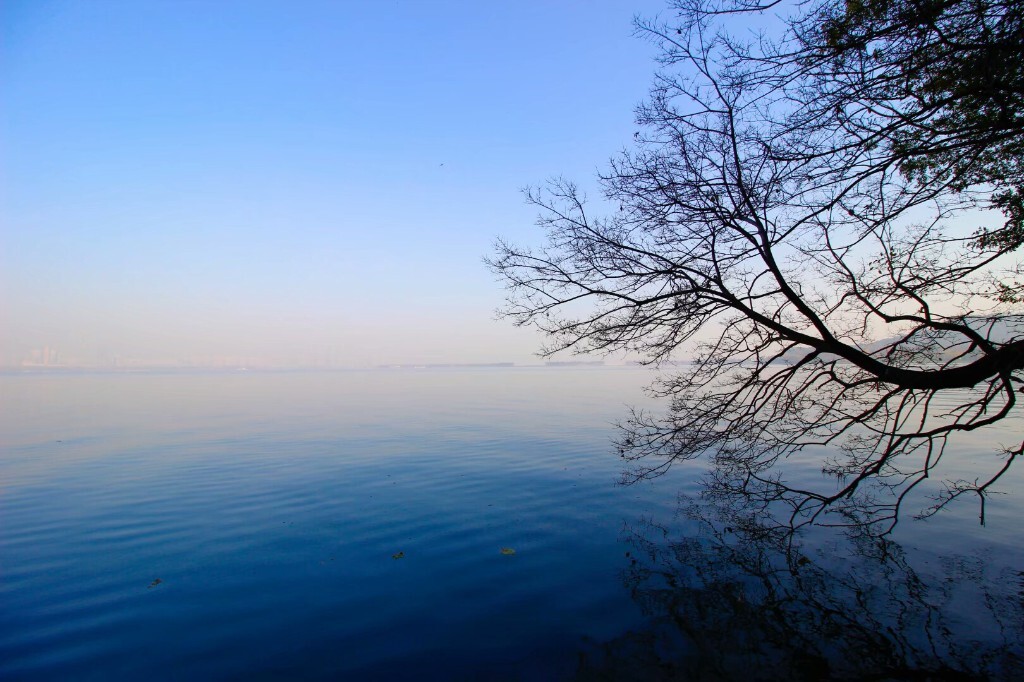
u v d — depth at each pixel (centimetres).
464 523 1067
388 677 550
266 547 934
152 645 613
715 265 637
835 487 1308
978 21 458
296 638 626
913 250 591
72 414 3469
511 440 2223
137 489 1386
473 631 639
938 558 838
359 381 9719
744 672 549
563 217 683
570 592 742
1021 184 586
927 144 524
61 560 877
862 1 516
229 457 1858
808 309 615
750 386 682
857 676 538
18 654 595
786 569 808
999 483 1334
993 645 587
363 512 1154
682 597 721
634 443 741
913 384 575
